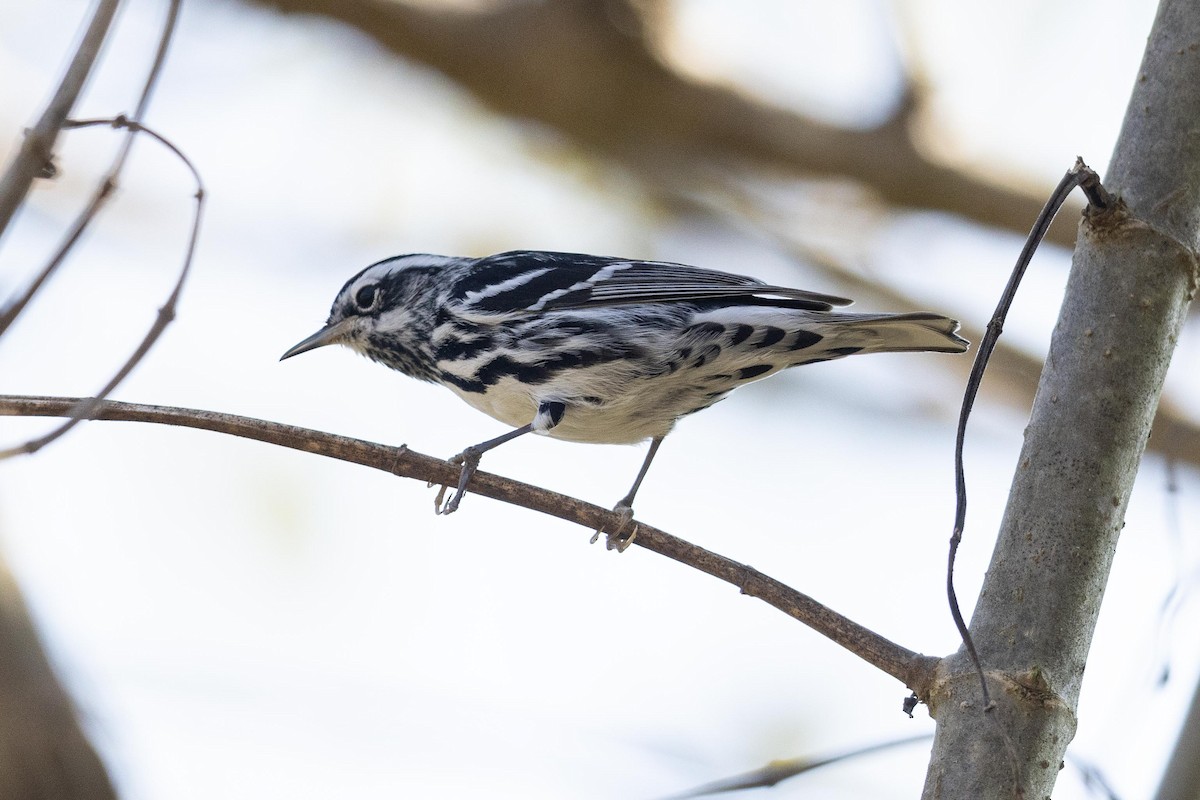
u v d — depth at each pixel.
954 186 14.38
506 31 14.16
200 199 6.66
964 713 5.83
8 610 10.54
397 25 14.04
